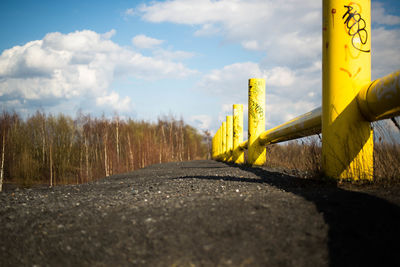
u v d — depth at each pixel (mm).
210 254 1759
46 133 19688
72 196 4141
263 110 8711
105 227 2285
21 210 3104
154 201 3123
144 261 1770
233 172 6242
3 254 1997
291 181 4059
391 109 2930
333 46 3535
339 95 3473
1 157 15984
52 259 1899
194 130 50219
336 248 1705
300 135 5848
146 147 22875
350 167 3400
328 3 3604
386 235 1782
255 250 1754
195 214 2340
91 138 19188
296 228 1954
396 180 3074
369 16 3523
